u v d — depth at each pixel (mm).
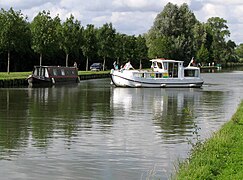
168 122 28281
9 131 24250
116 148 20078
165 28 118250
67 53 83688
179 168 15180
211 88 63250
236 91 57250
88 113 32469
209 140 18812
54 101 41188
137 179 15414
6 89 54156
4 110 33656
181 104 40219
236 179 12992
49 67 65562
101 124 27109
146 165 17141
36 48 72062
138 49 111625
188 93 53750
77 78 72312
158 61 64875
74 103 39688
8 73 67875
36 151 19328
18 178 15484
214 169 14047
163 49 111125
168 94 51875
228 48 178750
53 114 31609
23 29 67562
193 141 21734
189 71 65375
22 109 34438
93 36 92438
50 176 15750
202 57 135625
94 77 85688
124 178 15531
